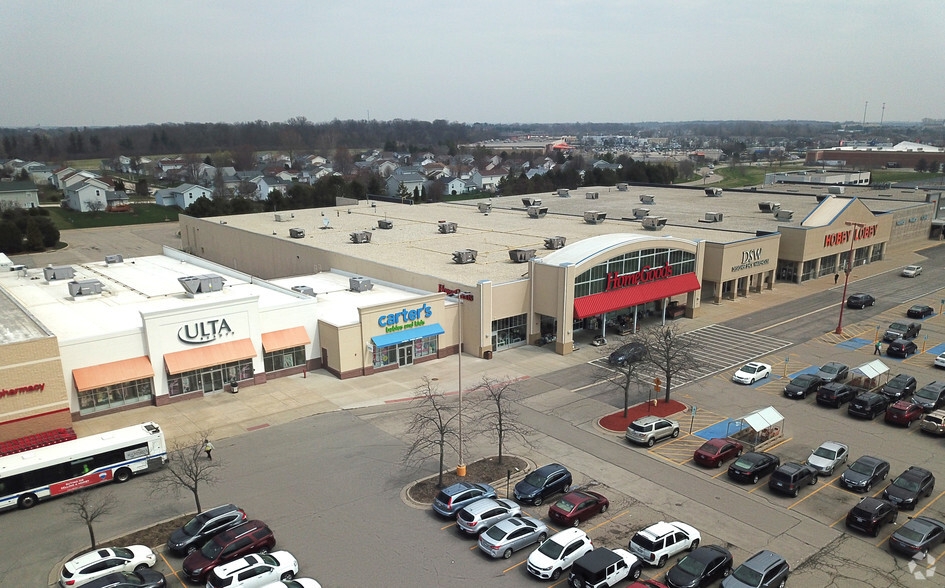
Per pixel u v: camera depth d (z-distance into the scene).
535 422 45.31
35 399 41.81
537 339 62.97
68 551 31.17
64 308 54.69
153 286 62.97
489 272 63.91
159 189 197.38
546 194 130.12
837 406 47.72
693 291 71.25
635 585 27.19
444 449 41.25
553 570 28.55
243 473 38.34
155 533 32.53
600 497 34.03
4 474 34.22
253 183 198.62
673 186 134.00
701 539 31.72
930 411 45.91
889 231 103.19
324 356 55.88
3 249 116.44
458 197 197.25
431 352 58.72
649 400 48.50
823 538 31.83
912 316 71.50
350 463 39.47
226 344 50.69
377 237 83.75
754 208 102.44
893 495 34.41
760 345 62.31
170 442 42.38
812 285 86.62
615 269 62.97
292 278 71.31
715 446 39.50
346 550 30.86
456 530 32.69
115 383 45.62
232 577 27.45
